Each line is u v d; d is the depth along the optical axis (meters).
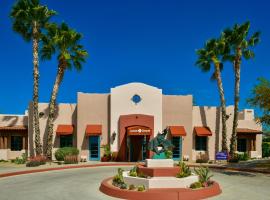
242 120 43.72
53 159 39.59
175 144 40.47
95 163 36.03
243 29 40.06
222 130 40.34
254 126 43.81
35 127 36.38
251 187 21.27
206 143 41.81
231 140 39.66
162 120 40.34
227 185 22.05
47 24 37.81
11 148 40.41
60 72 38.22
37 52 36.75
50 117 37.69
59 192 19.22
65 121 40.31
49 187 20.89
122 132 39.09
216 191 18.62
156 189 18.36
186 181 19.00
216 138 42.06
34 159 33.69
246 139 42.78
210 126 42.09
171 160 20.52
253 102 30.17
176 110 40.91
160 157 21.06
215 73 41.31
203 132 40.72
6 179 24.31
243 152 42.56
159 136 21.42
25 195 18.31
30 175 26.69
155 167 20.09
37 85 36.59
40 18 36.84
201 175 20.08
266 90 29.36
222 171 30.28
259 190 20.19
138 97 39.91
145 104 39.88
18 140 40.66
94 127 39.31
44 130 39.97
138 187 17.98
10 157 40.16
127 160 38.88
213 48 41.66
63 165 33.44
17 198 17.50
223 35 41.41
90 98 40.06
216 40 41.56
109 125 39.91
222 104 40.66
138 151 40.06
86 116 39.81
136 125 39.12
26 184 22.02
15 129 40.12
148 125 39.31
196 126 41.81
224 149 40.00
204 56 41.97
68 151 37.22
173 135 39.38
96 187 20.94
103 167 33.28
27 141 40.69
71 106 40.59
